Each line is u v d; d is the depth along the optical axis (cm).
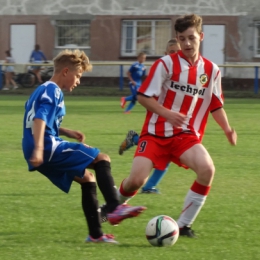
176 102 1513
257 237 1502
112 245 1414
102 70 8669
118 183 2208
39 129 1314
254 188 2145
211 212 1769
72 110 5381
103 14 8588
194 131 1526
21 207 1822
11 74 8012
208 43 8419
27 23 8731
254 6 8244
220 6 8325
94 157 1391
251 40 8281
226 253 1354
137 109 5691
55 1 8656
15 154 2892
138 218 1692
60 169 1382
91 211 1423
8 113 4997
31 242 1442
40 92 1370
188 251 1366
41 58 8319
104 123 4303
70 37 8744
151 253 1345
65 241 1453
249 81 8306
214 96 1557
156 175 2031
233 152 2989
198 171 1456
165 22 8512
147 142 1499
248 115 4959
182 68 1499
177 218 1697
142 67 5238
